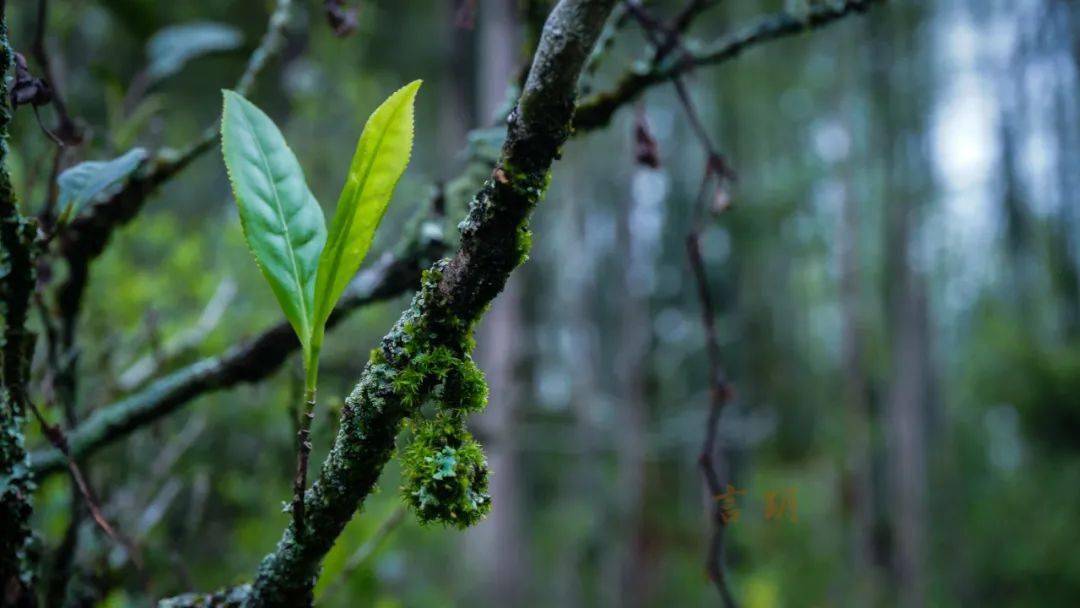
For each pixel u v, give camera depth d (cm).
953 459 1134
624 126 866
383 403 65
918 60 794
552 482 1122
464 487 64
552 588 1016
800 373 1071
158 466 184
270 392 243
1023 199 718
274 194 71
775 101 899
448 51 871
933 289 1057
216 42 175
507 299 793
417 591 402
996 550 1052
